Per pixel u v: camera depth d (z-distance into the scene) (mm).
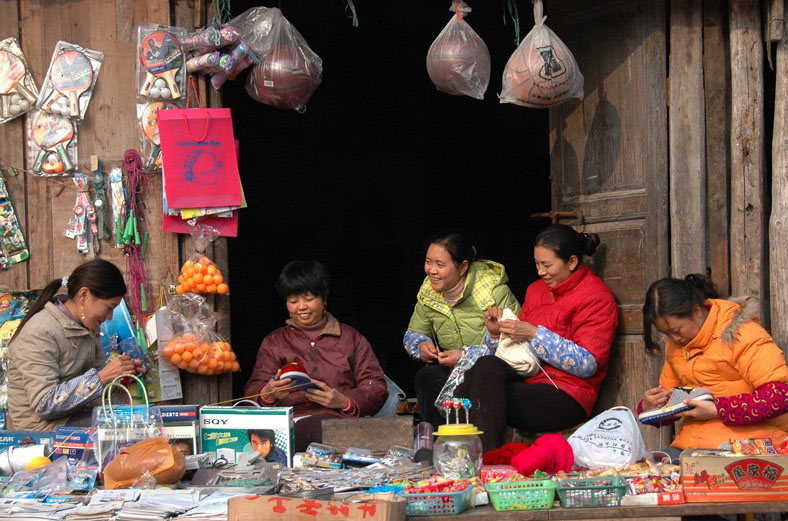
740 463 2559
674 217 4051
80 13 3943
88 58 3928
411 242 8617
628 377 4148
